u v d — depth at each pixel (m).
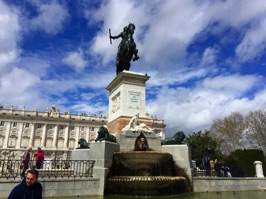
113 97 15.54
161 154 10.62
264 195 10.70
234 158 21.11
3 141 85.94
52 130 92.56
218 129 47.31
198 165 14.92
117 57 16.22
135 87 14.47
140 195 9.27
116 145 11.40
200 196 9.66
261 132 43.19
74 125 95.31
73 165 11.48
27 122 89.81
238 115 46.84
